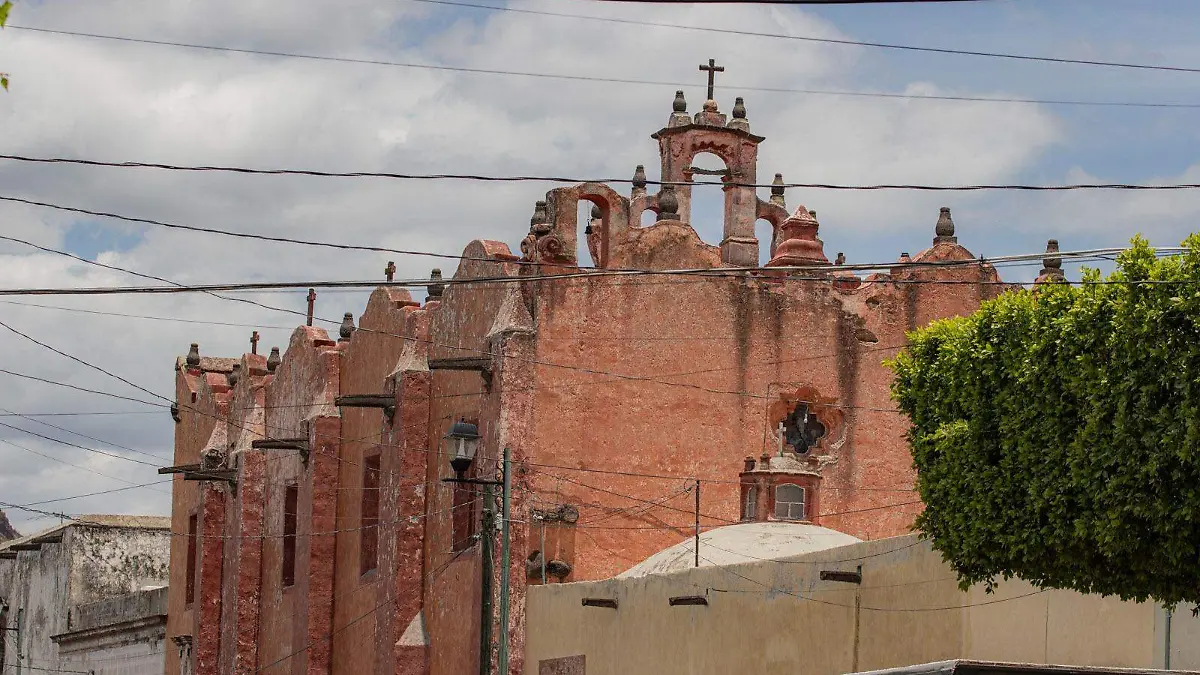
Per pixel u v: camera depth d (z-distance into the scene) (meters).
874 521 36.06
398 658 36.09
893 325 37.00
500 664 29.14
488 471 34.06
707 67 38.53
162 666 54.88
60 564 64.38
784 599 26.39
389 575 37.28
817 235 37.12
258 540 47.44
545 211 35.53
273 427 47.25
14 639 69.06
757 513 33.69
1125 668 20.56
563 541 33.78
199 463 53.12
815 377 36.19
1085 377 20.44
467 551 34.59
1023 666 20.00
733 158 37.84
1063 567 20.98
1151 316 19.61
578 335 34.62
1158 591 20.09
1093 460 20.17
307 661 41.53
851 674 22.67
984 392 22.34
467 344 36.00
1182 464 19.34
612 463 34.41
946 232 37.84
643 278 35.22
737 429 35.38
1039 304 21.67
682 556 31.36
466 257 36.41
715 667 27.70
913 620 23.97
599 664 30.75
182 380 56.72
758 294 36.09
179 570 54.03
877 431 36.44
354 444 41.72
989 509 21.67
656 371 35.03
